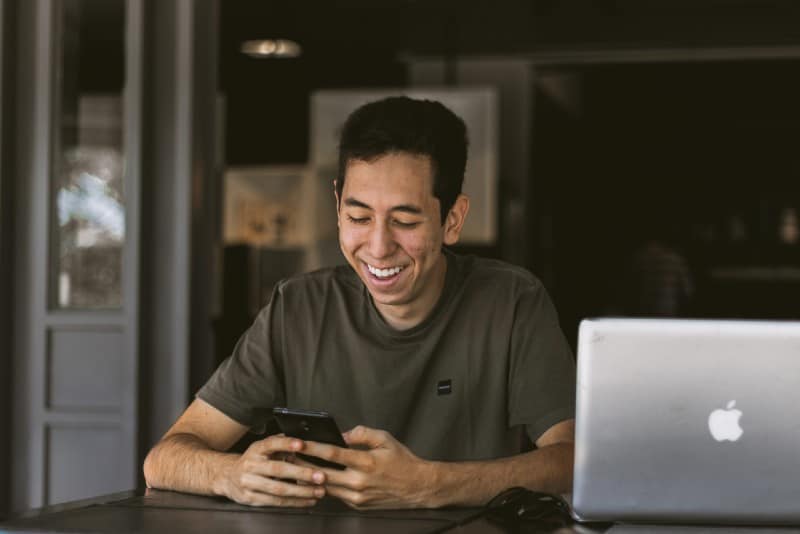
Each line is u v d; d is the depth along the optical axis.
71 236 4.27
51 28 4.23
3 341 4.21
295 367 2.18
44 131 4.23
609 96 10.20
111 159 4.24
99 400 4.21
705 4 7.80
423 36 8.40
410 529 1.56
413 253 1.91
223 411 2.15
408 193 1.87
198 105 4.28
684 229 11.11
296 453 1.79
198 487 1.86
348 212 1.91
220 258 6.57
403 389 2.12
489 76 8.83
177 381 4.18
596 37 8.40
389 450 1.74
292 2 7.54
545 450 1.91
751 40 8.26
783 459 1.62
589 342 1.65
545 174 9.53
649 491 1.64
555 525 1.65
